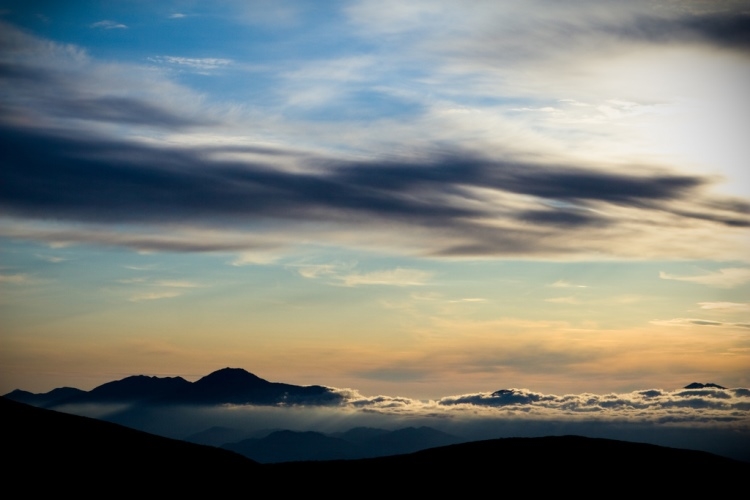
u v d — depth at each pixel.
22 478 103.62
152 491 108.56
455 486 125.38
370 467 133.88
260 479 123.00
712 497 122.69
